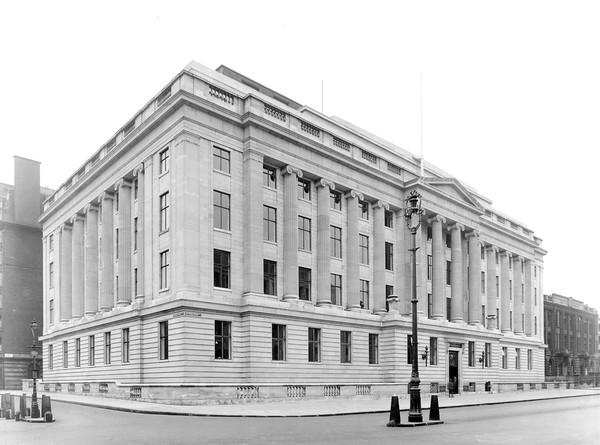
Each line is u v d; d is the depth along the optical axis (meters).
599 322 118.69
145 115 43.38
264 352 39.31
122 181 45.56
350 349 46.53
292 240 43.00
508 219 75.25
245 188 41.12
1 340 71.25
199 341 36.72
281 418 24.25
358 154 50.47
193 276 37.12
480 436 17.09
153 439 16.19
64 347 54.62
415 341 21.89
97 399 36.41
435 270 55.56
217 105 39.75
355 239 48.62
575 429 19.69
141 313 40.41
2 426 20.77
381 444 14.88
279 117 43.91
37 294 74.69
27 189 75.75
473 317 61.09
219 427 19.91
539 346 79.12
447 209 57.69
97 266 50.72
